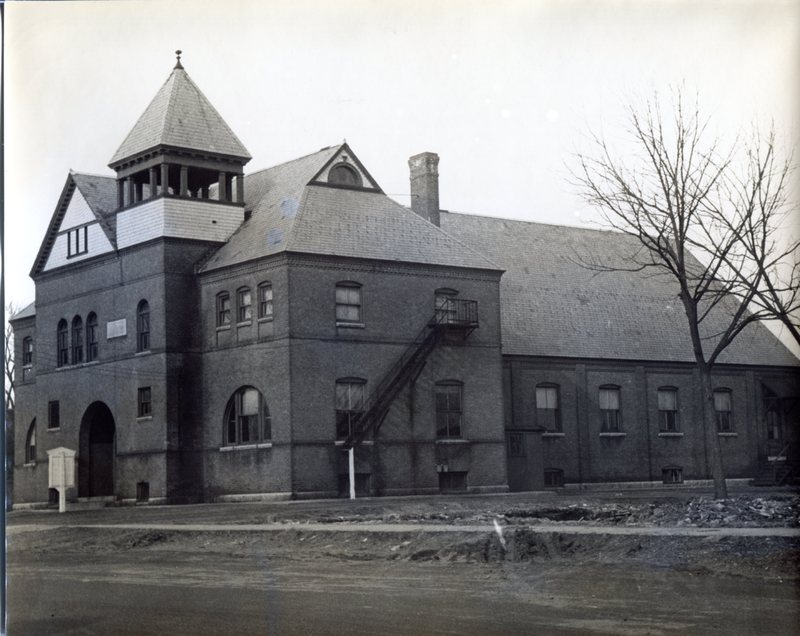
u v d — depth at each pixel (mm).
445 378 41594
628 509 26672
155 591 17875
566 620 13312
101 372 43156
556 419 45719
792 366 48906
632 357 47125
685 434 47625
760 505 24734
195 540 25375
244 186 44125
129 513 35156
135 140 41500
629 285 48438
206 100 41500
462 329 41844
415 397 40719
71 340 44938
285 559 21172
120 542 26594
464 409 41938
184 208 40969
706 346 47969
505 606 14484
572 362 46156
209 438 40531
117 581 19641
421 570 18500
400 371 40156
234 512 32281
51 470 42625
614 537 18719
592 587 15500
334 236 39562
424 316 41250
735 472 47562
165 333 40344
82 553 25656
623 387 46906
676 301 48406
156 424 40469
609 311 47781
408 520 26688
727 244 28891
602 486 45969
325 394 38531
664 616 13320
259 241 39625
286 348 37844
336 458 38500
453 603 14875
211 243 41438
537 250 48094
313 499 37781
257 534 24734
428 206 43938
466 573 17859
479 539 20109
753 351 48781
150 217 41125
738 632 12422
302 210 39250
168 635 13836
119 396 42344
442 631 12969
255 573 19234
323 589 16672
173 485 39969
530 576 16797
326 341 38688
